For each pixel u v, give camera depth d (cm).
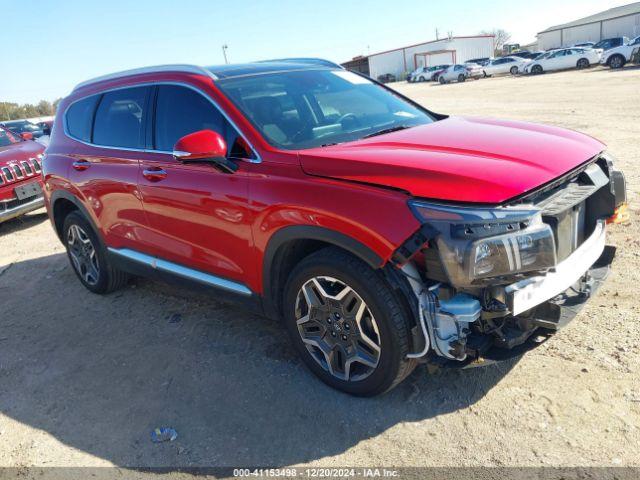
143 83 403
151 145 389
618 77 2170
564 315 276
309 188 283
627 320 341
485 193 240
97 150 439
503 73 3847
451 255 239
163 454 283
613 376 292
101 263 486
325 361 314
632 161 730
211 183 333
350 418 292
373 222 255
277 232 299
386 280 266
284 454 273
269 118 335
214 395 328
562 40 5328
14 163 795
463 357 259
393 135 324
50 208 516
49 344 425
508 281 244
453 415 282
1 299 537
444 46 5906
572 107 1385
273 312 334
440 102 2094
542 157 276
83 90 479
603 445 249
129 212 412
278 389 325
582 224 308
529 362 314
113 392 347
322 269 286
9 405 348
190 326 422
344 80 413
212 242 349
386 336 271
